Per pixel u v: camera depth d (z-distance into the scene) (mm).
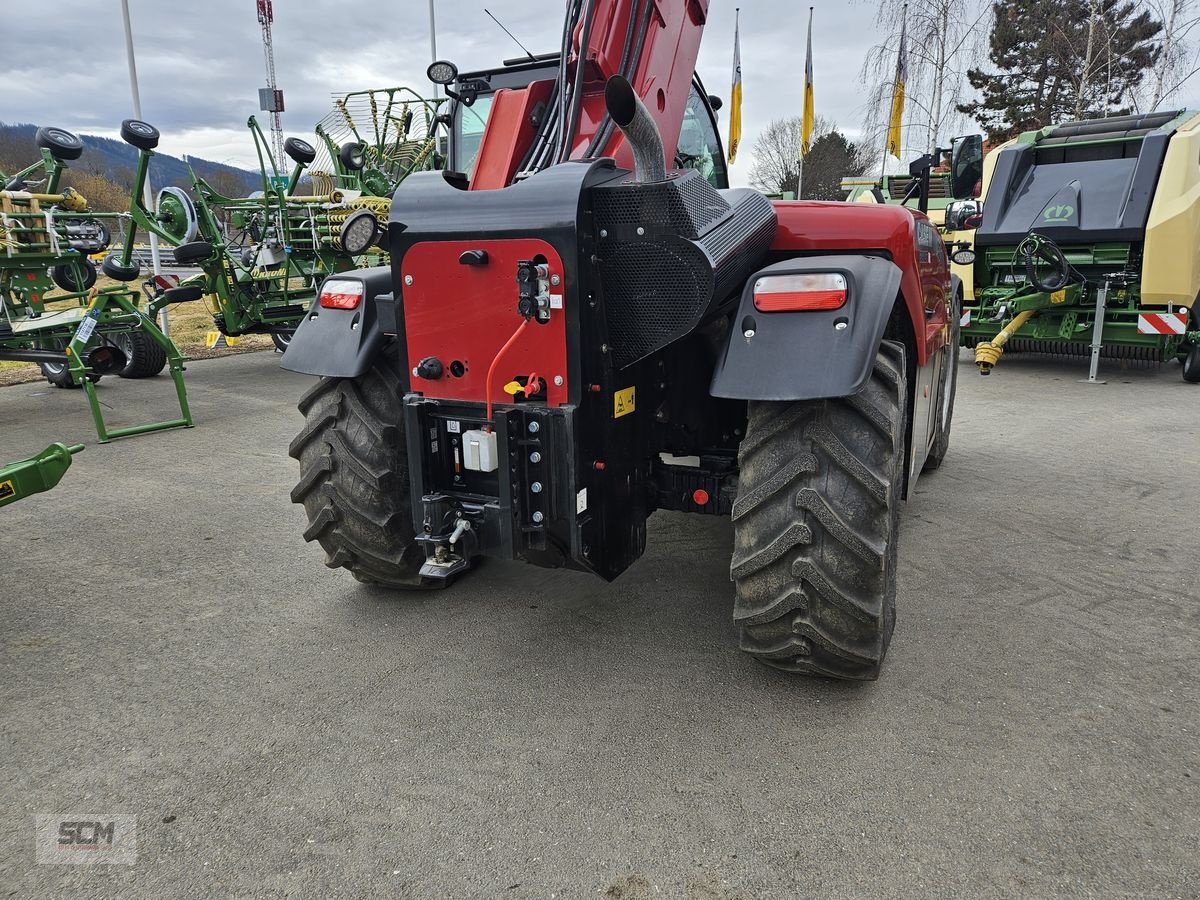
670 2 2812
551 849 1884
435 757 2230
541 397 2311
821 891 1743
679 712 2412
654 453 2816
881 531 2229
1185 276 7301
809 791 2055
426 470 2498
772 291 2201
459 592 3285
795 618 2311
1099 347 7844
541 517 2363
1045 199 8227
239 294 8539
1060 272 7539
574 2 2598
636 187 2168
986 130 27031
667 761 2188
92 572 3570
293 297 9125
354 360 2738
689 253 2180
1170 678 2551
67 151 7230
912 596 3166
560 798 2053
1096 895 1709
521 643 2859
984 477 4734
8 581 3477
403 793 2086
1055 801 1996
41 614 3156
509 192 2248
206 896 1771
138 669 2734
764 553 2266
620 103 1972
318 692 2572
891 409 2318
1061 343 8664
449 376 2434
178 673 2705
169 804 2064
